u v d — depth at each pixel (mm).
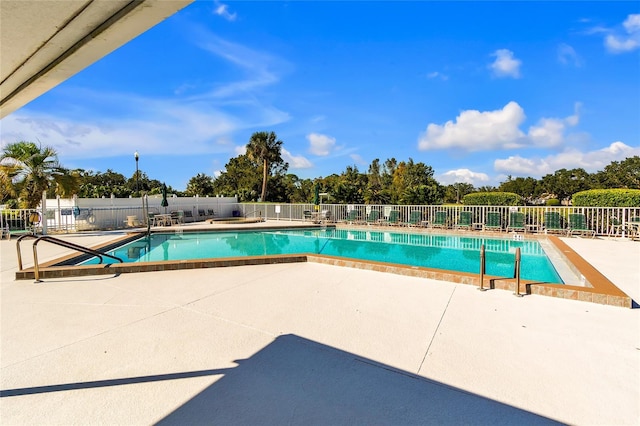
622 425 1865
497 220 11977
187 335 3146
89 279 5445
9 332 3236
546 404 2057
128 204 17141
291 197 34500
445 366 2537
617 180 27875
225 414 1982
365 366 2553
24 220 12203
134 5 1395
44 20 1526
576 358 2645
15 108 2811
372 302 4137
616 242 9008
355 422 1905
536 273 6770
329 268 6215
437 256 9211
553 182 31906
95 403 2088
